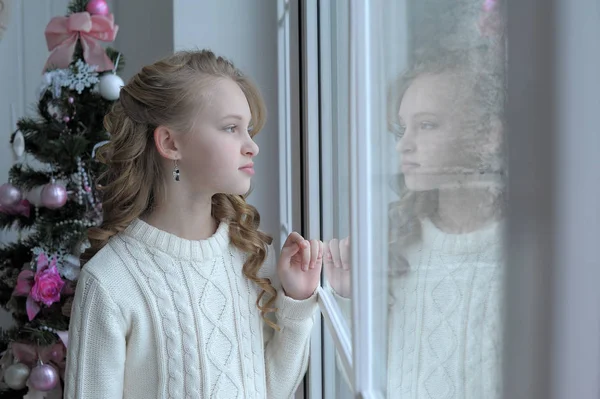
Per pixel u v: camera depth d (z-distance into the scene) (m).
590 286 0.20
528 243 0.24
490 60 0.30
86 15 1.87
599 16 0.19
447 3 0.39
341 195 0.97
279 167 2.02
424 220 0.47
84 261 1.10
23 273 1.84
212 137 0.99
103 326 0.97
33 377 1.81
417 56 0.48
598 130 0.19
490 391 0.31
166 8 2.40
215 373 1.02
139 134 1.04
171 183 1.04
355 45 0.71
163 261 1.02
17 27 2.74
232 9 2.02
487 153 0.31
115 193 1.05
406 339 0.55
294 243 1.13
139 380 1.01
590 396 0.20
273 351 1.16
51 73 1.85
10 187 1.83
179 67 1.02
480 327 0.33
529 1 0.24
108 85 1.84
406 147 0.53
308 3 1.29
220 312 1.05
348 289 0.89
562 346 0.22
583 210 0.20
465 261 0.36
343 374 1.07
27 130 1.86
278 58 1.96
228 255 1.10
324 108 1.22
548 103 0.22
